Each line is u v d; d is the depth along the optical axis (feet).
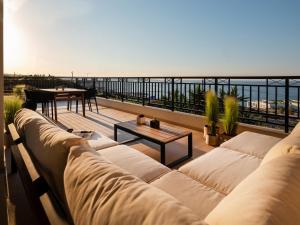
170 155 9.57
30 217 5.42
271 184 2.16
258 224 1.61
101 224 1.79
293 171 2.40
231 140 7.25
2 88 6.90
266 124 11.48
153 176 5.01
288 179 2.23
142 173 5.08
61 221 2.51
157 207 1.73
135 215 1.70
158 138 8.45
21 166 3.94
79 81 28.22
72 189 2.40
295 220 1.79
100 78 24.82
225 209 2.04
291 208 1.87
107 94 24.02
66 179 2.59
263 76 11.23
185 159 9.16
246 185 2.38
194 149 10.30
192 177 4.98
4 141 7.20
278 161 2.72
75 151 2.98
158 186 4.52
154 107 17.44
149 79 18.33
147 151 9.99
